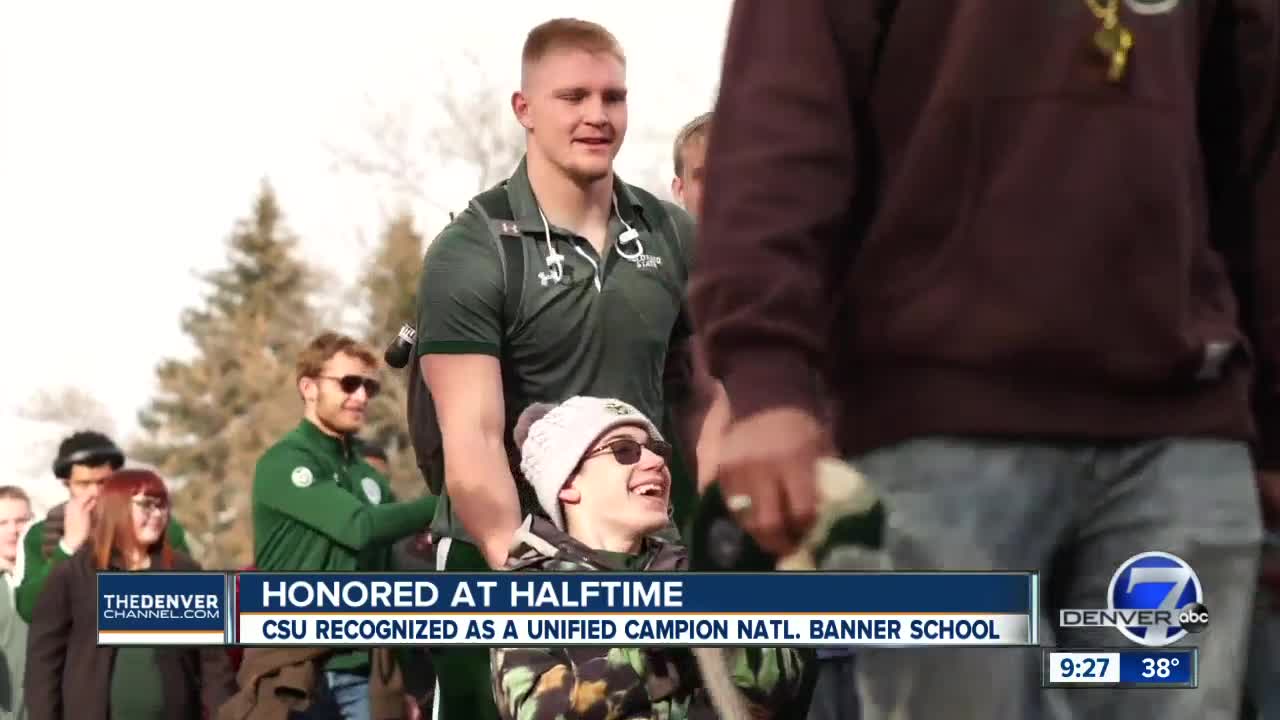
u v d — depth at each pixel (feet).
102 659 17.74
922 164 6.52
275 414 112.57
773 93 6.61
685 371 12.89
